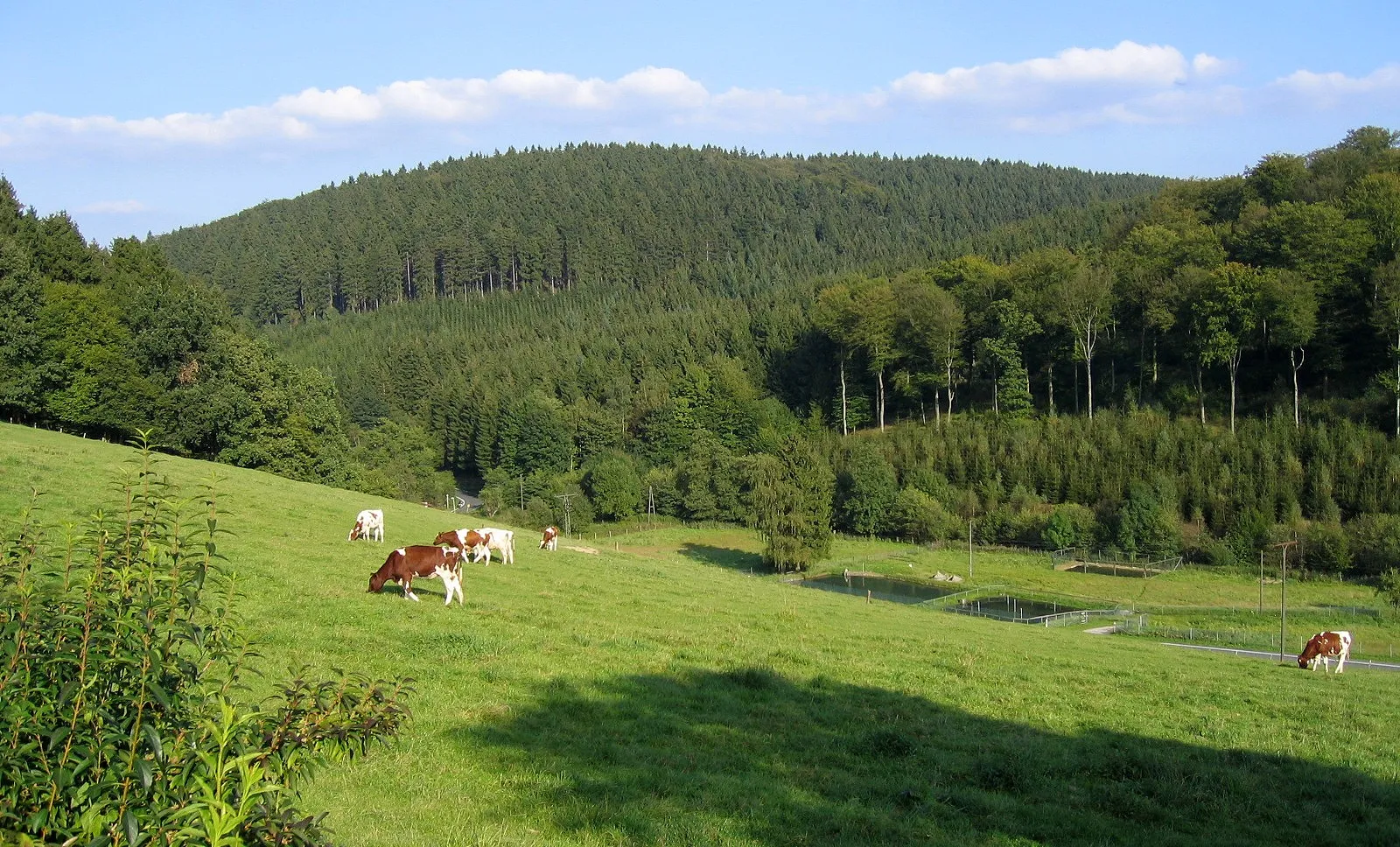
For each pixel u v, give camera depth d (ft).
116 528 25.84
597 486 405.59
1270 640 198.49
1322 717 79.46
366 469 331.98
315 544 109.29
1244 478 291.79
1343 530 264.93
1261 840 46.14
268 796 22.48
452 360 618.85
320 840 22.89
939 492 351.05
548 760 47.55
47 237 240.53
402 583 85.92
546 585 111.55
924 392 448.24
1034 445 345.92
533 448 467.52
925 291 411.95
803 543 285.64
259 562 90.38
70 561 24.79
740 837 39.58
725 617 106.11
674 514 407.44
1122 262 394.73
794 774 50.26
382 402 534.37
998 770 52.95
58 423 218.38
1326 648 124.77
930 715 67.10
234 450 228.84
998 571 291.17
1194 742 66.03
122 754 21.44
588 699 60.34
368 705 28.63
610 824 39.34
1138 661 111.75
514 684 62.03
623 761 49.03
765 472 292.61
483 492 427.33
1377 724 77.71
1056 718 69.92
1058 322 377.91
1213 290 323.16
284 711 26.73
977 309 427.74
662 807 42.14
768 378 513.04
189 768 21.72
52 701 21.26
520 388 535.19
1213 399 347.77
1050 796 50.39
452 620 80.53
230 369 234.99
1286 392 334.44
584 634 81.46
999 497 339.77
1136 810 48.93
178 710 23.12
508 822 39.01
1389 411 300.20
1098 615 230.07
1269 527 276.21
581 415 486.38
